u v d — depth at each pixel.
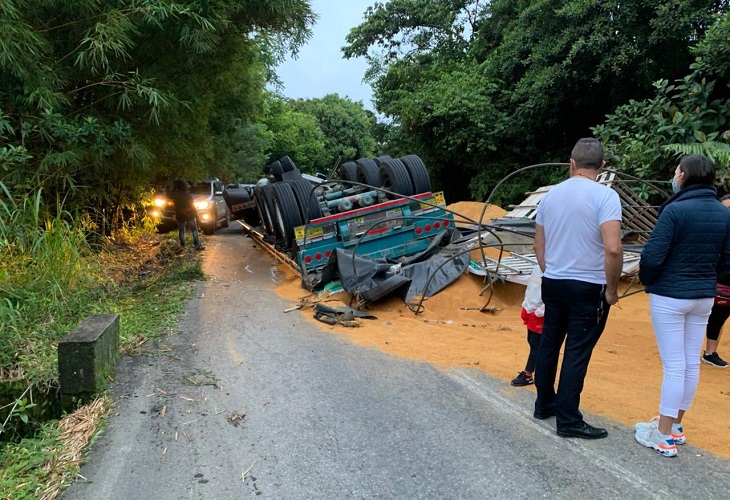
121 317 5.94
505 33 15.44
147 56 7.96
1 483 3.04
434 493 2.88
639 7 10.80
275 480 3.04
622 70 11.20
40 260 6.12
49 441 3.52
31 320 5.28
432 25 19.72
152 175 10.64
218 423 3.70
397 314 6.36
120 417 3.81
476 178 15.38
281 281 8.30
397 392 4.11
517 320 6.18
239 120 23.64
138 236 12.69
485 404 3.88
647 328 5.82
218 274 8.84
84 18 6.70
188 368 4.66
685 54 10.81
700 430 3.45
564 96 12.65
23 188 6.49
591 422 3.58
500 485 2.92
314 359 4.82
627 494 2.80
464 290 6.88
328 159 47.59
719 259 3.15
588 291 3.14
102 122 7.39
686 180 3.13
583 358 3.27
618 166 8.67
